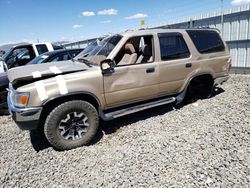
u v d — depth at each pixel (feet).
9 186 9.43
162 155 10.44
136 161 10.20
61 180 9.53
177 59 15.53
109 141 12.91
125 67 13.33
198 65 16.63
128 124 14.94
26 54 30.40
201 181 8.54
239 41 33.30
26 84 11.64
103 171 9.82
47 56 23.00
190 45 16.30
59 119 11.61
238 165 9.36
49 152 12.03
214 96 19.29
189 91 17.20
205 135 12.05
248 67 32.76
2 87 19.22
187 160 9.89
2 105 19.48
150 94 14.78
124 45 13.79
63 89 11.53
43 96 11.17
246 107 15.96
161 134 12.78
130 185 8.64
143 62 14.26
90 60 14.38
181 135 12.27
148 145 11.53
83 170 10.10
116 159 10.60
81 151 11.87
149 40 14.89
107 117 13.26
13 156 11.97
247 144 10.98
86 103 12.16
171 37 15.43
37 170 10.45
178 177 8.85
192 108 16.66
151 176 9.05
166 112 16.52
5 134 15.06
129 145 11.89
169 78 15.28
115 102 13.47
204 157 10.03
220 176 8.74
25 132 15.16
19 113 11.03
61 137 11.83
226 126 13.00
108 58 13.21
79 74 12.16
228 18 34.30
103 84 12.69
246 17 31.78
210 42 17.61
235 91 20.57
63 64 14.29
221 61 18.06
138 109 14.33
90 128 12.50
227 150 10.52
